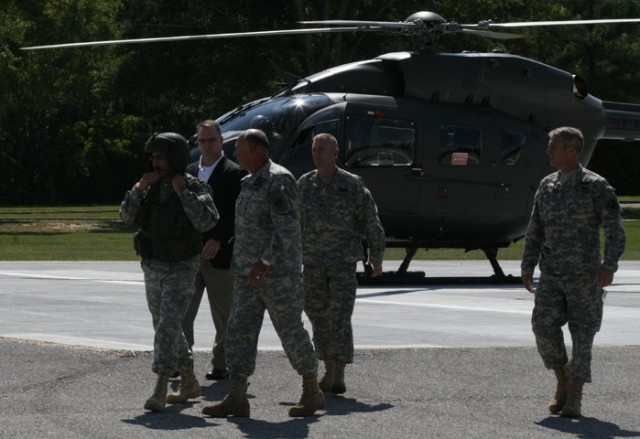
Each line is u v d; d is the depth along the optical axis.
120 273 27.77
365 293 23.70
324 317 12.59
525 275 11.76
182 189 11.21
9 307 19.88
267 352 14.70
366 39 61.22
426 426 10.66
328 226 12.46
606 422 10.94
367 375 13.27
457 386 12.65
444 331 17.31
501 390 12.45
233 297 11.34
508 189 25.97
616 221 11.27
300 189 12.58
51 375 12.83
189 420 10.81
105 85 66.62
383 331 17.28
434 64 25.53
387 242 25.92
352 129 24.72
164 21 60.25
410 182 25.16
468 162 25.59
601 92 77.19
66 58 67.31
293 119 24.53
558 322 11.38
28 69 64.31
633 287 25.92
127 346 14.88
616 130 27.78
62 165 83.38
